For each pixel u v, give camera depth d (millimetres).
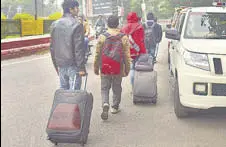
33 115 6430
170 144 4949
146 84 6949
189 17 7000
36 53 17531
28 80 9938
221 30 6582
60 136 4609
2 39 17750
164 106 6992
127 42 5844
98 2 64688
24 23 21484
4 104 7180
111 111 6488
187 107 5871
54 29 5141
